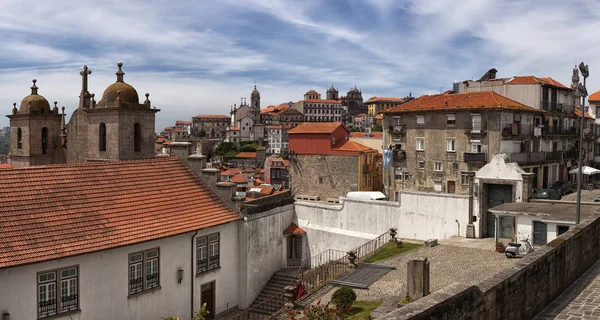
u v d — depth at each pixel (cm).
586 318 1241
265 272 3275
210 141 18238
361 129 18288
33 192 2327
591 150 6650
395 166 5672
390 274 2572
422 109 5372
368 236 3391
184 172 3141
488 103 4938
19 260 1939
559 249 1446
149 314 2459
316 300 2378
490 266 2456
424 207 3244
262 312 2938
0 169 2358
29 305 2000
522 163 4797
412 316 845
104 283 2259
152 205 2688
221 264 2916
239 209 3030
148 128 3675
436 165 5338
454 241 3019
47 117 4225
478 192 3073
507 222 3025
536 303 1284
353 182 6481
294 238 3641
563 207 2802
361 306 2122
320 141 6688
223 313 2931
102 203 2502
